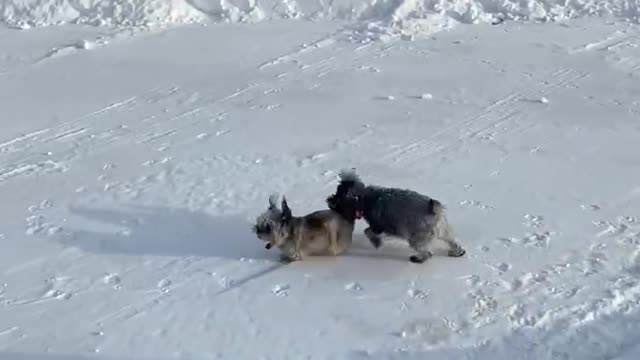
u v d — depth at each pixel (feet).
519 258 28.17
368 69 47.78
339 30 54.54
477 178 34.32
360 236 30.17
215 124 40.86
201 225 31.17
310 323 25.00
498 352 23.50
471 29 54.44
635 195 32.58
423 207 27.25
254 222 31.22
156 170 35.96
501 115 41.06
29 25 56.80
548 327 24.50
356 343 24.02
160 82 46.65
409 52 50.52
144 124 41.19
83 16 57.88
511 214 31.22
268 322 25.12
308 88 45.19
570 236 29.53
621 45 50.78
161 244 29.99
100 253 29.48
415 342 23.99
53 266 28.68
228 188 33.99
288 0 58.13
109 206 32.94
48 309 26.14
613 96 43.29
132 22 56.90
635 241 29.12
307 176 34.86
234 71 48.01
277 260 28.60
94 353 23.90
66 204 33.27
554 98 43.16
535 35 52.95
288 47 51.70
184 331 24.84
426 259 28.09
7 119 42.14
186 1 58.29
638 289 26.18
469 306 25.58
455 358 23.30
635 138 38.06
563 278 26.91
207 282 27.35
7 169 36.63
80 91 45.68
